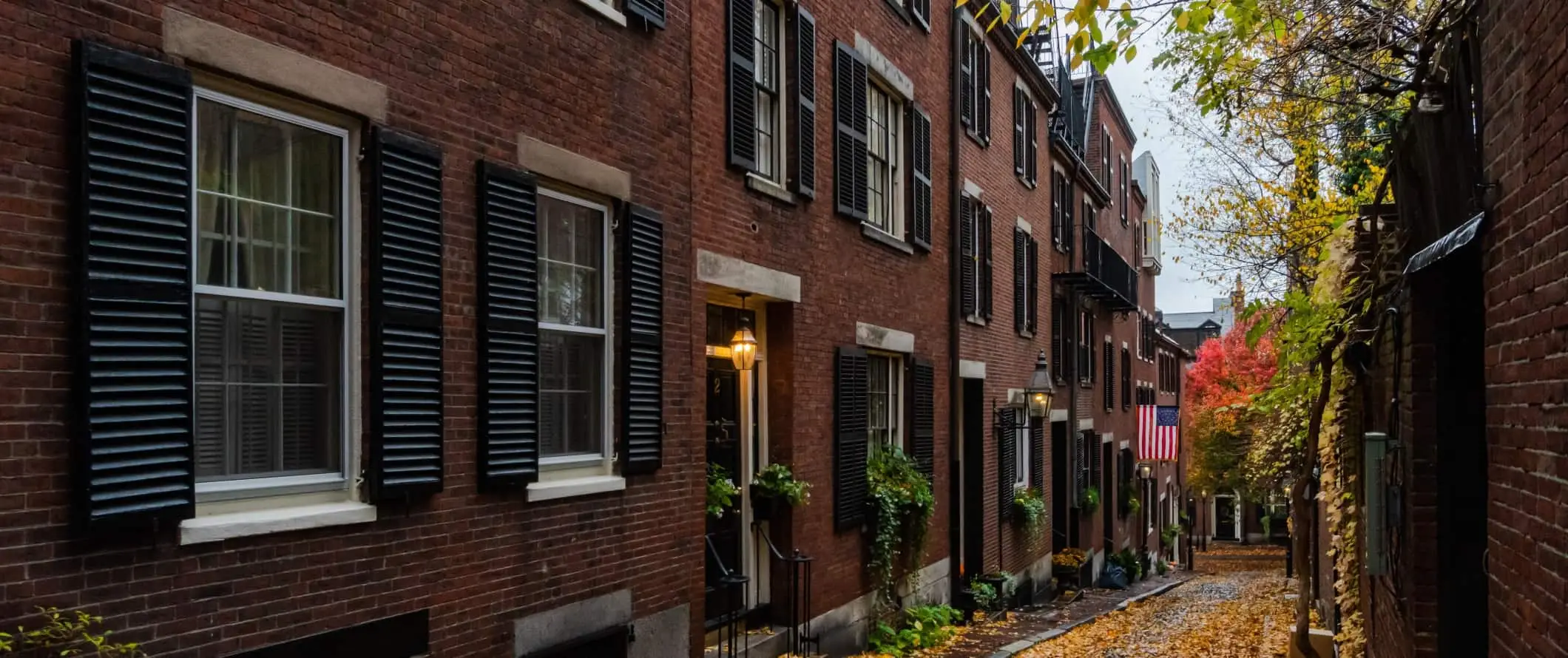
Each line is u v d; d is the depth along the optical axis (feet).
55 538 13.07
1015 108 61.52
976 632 44.83
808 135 34.32
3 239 12.64
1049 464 68.13
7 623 12.58
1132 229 111.14
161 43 14.39
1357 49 26.25
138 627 14.03
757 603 32.53
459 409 19.75
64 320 13.26
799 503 32.48
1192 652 41.16
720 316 31.53
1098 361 84.89
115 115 13.70
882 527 38.78
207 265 15.57
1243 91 33.24
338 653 17.01
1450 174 17.38
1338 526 30.12
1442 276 18.51
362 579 17.51
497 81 20.70
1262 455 64.18
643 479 25.21
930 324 45.96
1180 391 149.79
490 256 20.25
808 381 34.53
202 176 15.52
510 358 20.74
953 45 49.47
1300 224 48.11
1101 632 47.55
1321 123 35.35
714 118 29.01
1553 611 11.66
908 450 43.21
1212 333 217.15
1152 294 128.88
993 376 55.47
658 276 25.68
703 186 28.40
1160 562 111.96
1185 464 152.56
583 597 22.97
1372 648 27.17
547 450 22.76
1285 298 26.81
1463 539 18.40
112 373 13.57
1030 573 61.67
